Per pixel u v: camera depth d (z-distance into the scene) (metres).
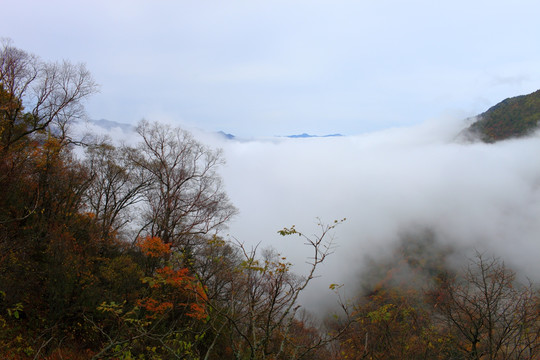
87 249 17.62
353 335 9.87
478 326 9.80
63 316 12.60
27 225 15.43
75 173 22.69
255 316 5.45
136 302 10.72
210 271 9.80
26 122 21.72
